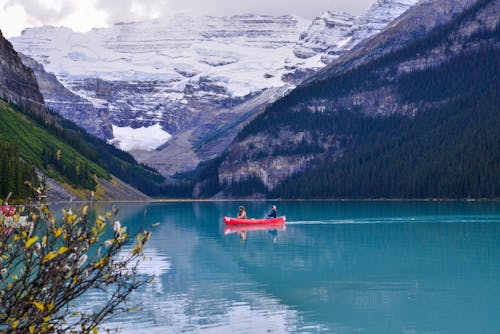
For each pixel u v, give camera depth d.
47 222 12.41
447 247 59.41
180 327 29.22
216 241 68.19
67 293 11.88
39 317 11.49
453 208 137.88
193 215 127.94
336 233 75.81
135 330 28.64
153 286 39.06
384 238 68.56
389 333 28.58
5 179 111.94
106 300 33.81
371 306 33.84
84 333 12.98
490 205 152.62
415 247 59.72
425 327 29.64
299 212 132.88
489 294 36.62
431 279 41.72
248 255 55.38
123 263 12.62
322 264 49.19
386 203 184.38
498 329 29.16
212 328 29.31
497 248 58.09
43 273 11.66
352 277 42.91
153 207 178.75
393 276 43.12
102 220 12.55
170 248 61.19
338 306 33.84
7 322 11.42
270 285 39.97
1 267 11.71
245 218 95.31
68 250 11.83
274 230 82.56
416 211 126.06
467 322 30.38
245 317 31.25
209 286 39.53
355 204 183.38
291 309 33.19
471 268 46.16
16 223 11.83
